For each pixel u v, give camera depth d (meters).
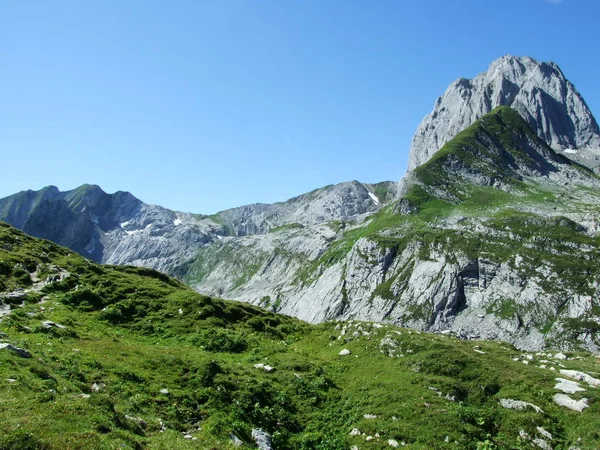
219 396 27.33
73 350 28.91
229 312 50.59
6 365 21.55
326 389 32.62
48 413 17.73
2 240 59.53
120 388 24.80
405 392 30.78
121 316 43.50
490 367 35.28
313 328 51.72
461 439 25.48
